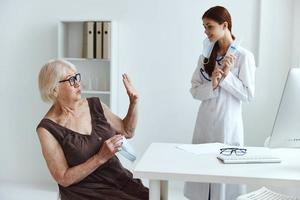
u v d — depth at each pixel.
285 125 1.98
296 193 2.77
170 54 4.09
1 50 4.34
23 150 4.43
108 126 2.19
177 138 4.16
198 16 4.00
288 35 3.84
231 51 2.84
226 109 2.88
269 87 3.91
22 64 4.33
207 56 2.93
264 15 3.86
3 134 4.43
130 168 4.21
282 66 3.88
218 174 1.82
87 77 4.25
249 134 3.98
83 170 1.95
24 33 4.30
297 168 1.93
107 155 1.94
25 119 4.39
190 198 2.92
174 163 2.00
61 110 2.12
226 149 2.28
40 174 4.42
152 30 4.09
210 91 2.86
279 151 2.29
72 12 4.21
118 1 4.12
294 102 1.95
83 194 2.04
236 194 2.82
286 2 3.82
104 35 3.98
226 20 2.83
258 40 3.89
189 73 4.07
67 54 4.24
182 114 4.12
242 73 2.83
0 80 4.38
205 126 2.95
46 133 2.00
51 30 4.25
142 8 4.09
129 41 4.14
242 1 3.90
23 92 4.36
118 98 4.22
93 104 2.24
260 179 1.77
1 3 4.30
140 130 4.21
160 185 2.11
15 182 4.38
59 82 2.05
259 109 3.95
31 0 4.26
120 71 4.19
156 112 4.16
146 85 4.16
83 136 2.07
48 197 3.93
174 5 4.04
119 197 2.06
